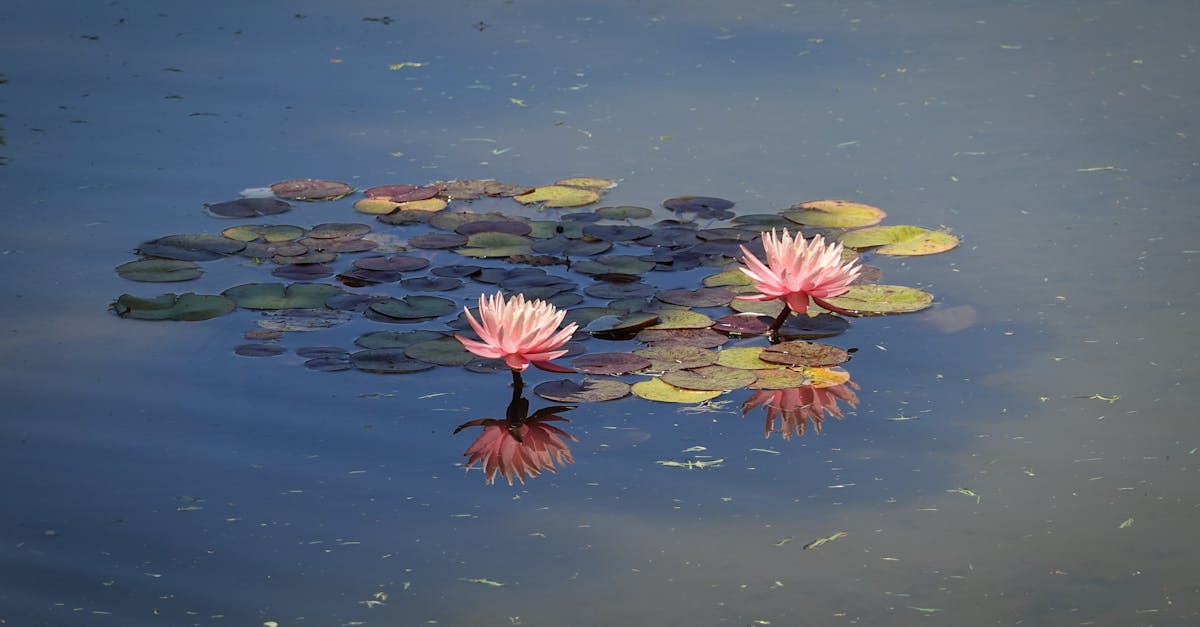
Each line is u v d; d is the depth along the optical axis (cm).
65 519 647
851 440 722
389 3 1661
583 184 1102
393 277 931
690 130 1239
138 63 1420
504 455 710
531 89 1349
